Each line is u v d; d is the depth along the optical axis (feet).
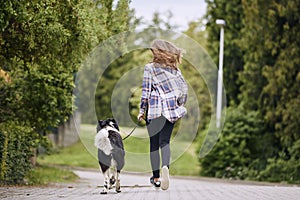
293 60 101.09
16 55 50.06
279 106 102.58
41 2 43.60
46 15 44.06
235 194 40.93
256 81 110.22
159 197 37.55
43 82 59.62
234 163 107.86
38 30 44.32
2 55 51.08
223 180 100.42
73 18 46.83
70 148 139.13
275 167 99.91
